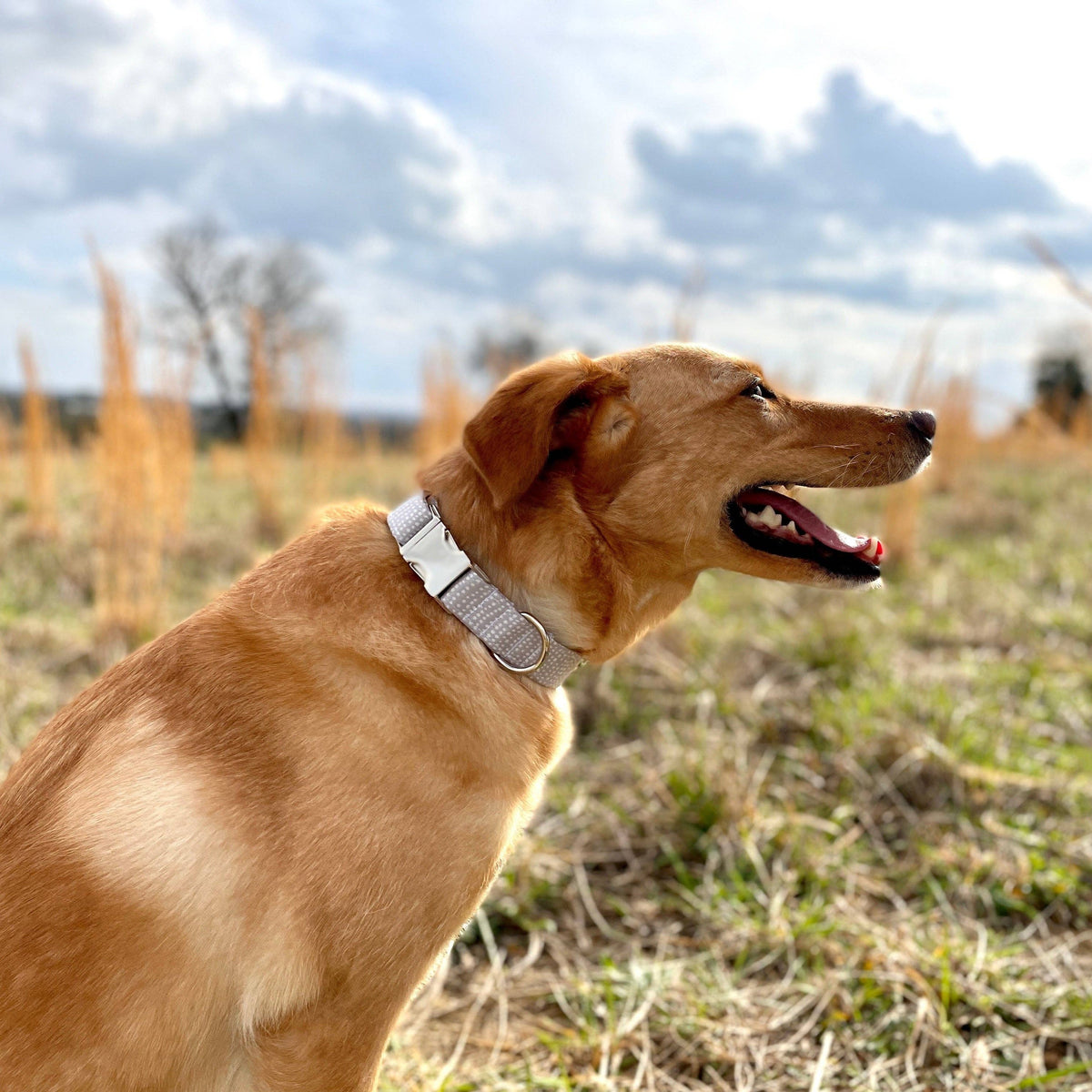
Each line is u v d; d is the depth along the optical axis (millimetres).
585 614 507
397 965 423
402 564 472
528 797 466
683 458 537
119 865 403
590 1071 580
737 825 800
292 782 418
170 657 454
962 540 1992
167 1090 409
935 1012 602
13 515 1892
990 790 853
